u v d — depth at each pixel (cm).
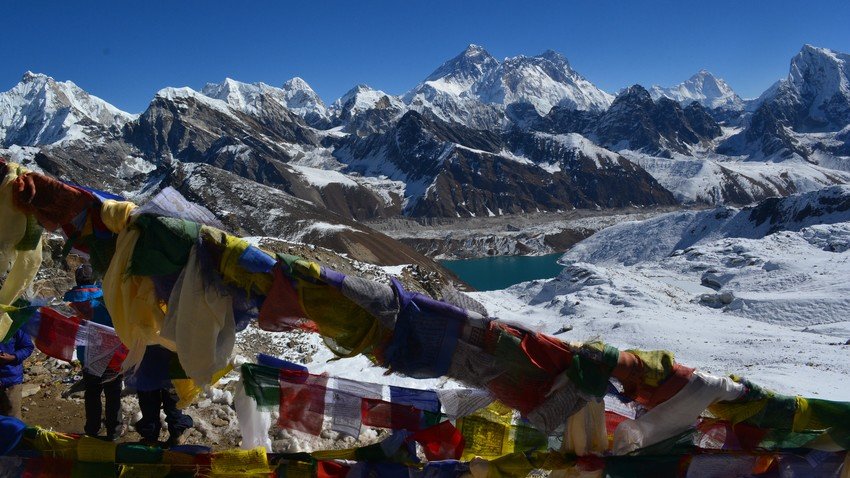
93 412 584
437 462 395
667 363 376
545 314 5181
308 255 2286
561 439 418
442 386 812
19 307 468
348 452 403
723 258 7656
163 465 404
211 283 381
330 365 905
